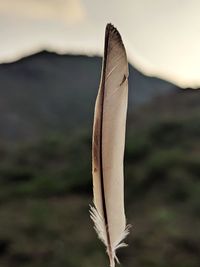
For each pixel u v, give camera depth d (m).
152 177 47.69
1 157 72.25
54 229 38.81
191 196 42.72
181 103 77.06
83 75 141.12
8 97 119.81
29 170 64.31
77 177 54.50
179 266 32.97
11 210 43.38
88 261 34.09
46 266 33.81
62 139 78.75
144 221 39.72
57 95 127.31
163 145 58.72
